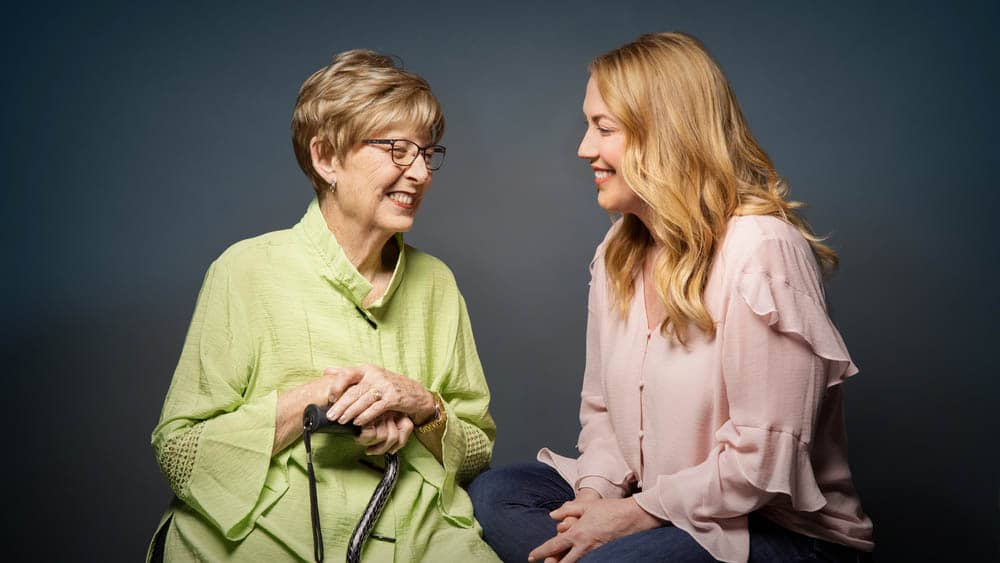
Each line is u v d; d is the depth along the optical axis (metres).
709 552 1.72
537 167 3.85
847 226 3.54
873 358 3.47
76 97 3.79
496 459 3.74
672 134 1.79
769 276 1.71
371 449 1.86
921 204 3.52
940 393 3.45
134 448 3.61
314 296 1.93
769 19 3.65
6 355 3.68
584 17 3.83
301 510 1.84
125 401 3.68
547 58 3.84
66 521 3.34
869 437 3.45
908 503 3.39
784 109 3.61
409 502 1.93
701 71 1.82
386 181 1.86
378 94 1.84
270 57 3.83
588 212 3.84
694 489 1.74
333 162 1.89
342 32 3.85
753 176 1.88
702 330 1.80
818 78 3.60
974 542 3.34
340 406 1.78
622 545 1.72
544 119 3.85
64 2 3.79
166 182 3.80
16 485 3.48
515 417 3.78
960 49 3.53
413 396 1.88
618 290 1.99
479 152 3.85
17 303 3.72
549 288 3.83
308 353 1.91
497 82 3.86
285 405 1.81
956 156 3.51
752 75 3.64
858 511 1.84
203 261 3.79
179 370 1.91
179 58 3.81
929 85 3.54
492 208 3.84
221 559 1.80
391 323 2.00
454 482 2.06
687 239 1.78
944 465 3.41
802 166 3.58
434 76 3.85
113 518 3.37
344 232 1.94
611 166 1.87
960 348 3.46
